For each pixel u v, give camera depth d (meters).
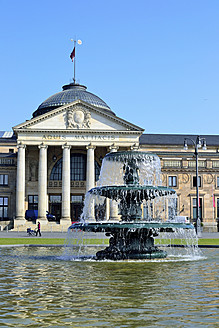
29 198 106.38
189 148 116.81
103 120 100.88
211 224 108.81
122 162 32.62
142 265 24.72
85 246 42.97
